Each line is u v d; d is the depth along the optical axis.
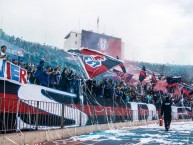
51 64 35.62
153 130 20.72
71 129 15.59
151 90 36.50
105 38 62.00
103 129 20.25
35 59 34.34
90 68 20.11
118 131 19.55
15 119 10.99
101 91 21.80
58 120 14.41
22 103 11.52
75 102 16.88
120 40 64.00
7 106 10.55
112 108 22.05
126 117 24.58
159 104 33.84
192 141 13.64
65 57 41.50
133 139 14.30
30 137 11.36
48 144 11.82
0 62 10.73
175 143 12.75
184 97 46.69
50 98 14.16
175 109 38.06
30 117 11.98
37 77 16.22
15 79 11.55
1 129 10.13
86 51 20.41
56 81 17.44
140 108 27.94
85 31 59.81
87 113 18.16
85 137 15.11
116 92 24.30
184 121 40.44
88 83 20.69
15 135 10.28
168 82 42.59
